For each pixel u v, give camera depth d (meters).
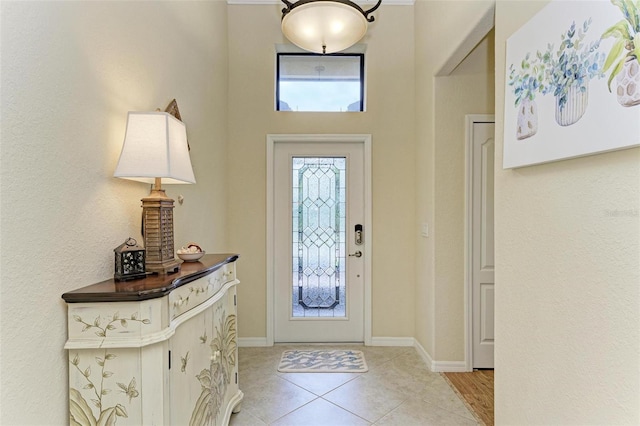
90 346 1.09
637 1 0.84
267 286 3.07
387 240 3.06
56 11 1.09
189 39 2.19
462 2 1.98
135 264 1.31
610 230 0.95
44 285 1.04
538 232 1.26
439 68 2.40
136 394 1.11
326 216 3.14
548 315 1.21
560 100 1.09
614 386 0.95
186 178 1.46
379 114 3.04
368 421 1.95
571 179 1.09
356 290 3.13
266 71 3.05
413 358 2.80
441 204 2.56
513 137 1.35
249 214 3.07
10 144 0.93
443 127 2.54
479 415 2.01
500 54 1.52
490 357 2.58
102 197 1.32
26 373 0.98
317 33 2.36
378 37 3.03
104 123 1.34
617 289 0.94
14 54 0.94
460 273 2.57
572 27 1.04
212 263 1.67
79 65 1.20
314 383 2.38
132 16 1.54
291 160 3.11
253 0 3.04
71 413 1.10
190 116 2.21
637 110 0.84
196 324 1.44
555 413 1.17
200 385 1.47
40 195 1.03
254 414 2.01
